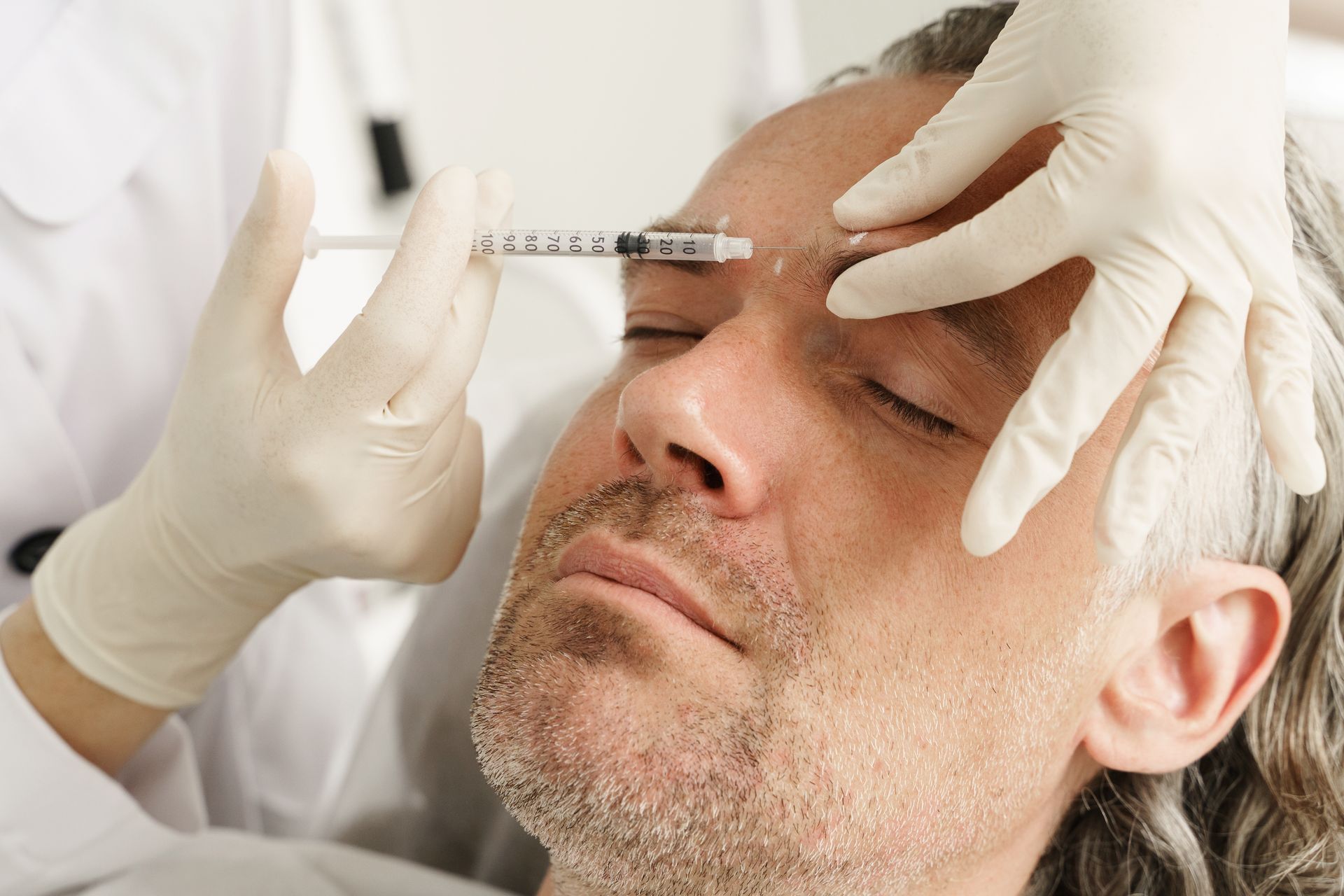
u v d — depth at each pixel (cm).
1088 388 76
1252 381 81
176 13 138
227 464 103
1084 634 95
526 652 91
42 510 141
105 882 135
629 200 292
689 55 267
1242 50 79
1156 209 75
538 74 284
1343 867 113
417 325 93
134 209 142
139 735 130
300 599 185
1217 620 107
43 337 138
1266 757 118
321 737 187
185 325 154
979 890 105
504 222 103
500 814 163
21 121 130
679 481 87
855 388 91
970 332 87
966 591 88
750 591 85
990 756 93
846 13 249
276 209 96
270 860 144
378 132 276
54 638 123
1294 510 113
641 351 109
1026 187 77
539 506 103
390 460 102
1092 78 78
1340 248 114
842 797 86
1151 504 76
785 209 96
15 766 120
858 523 87
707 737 84
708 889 88
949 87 102
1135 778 118
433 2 279
